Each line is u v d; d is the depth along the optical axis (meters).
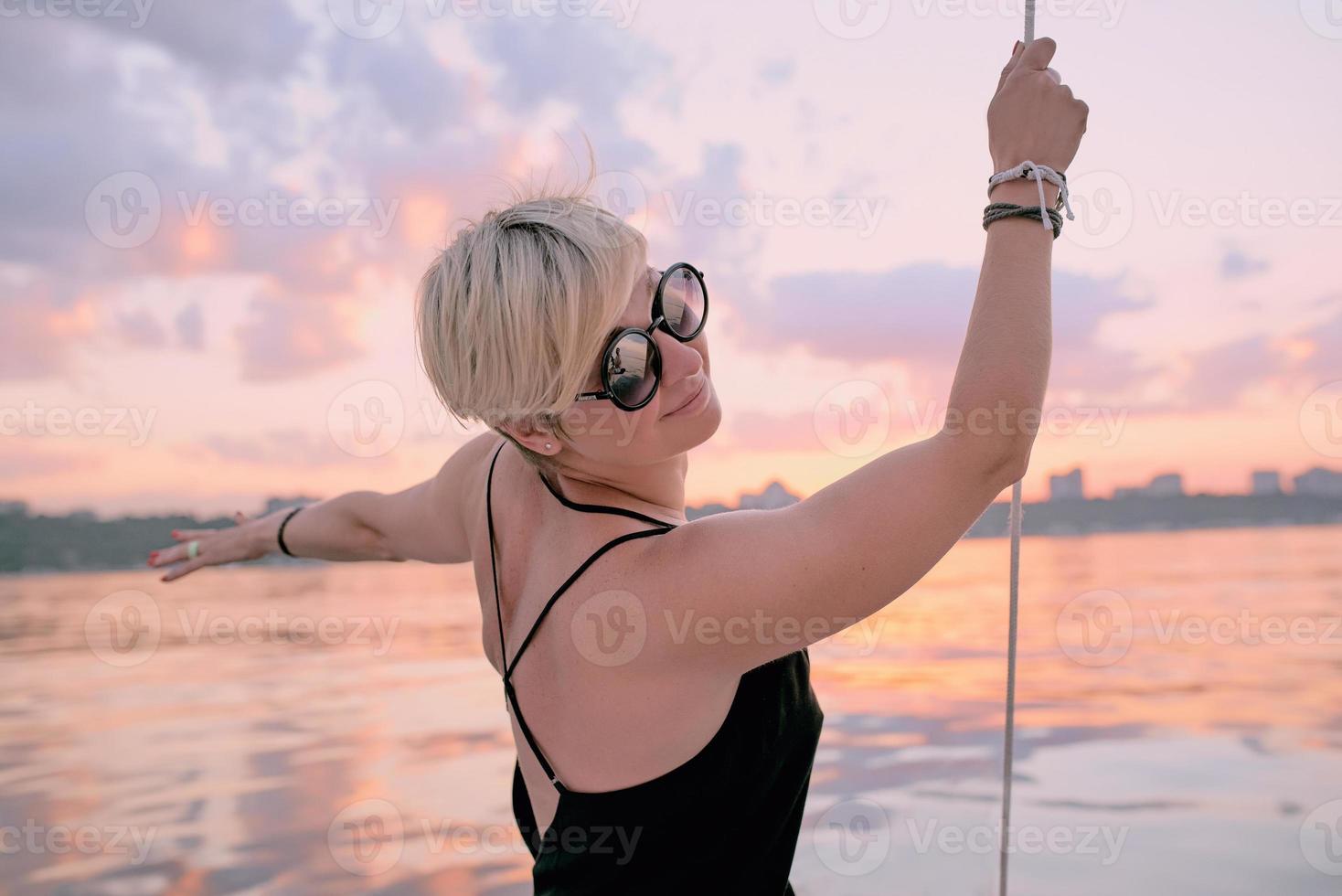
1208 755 4.45
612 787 1.07
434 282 1.05
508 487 1.29
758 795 1.11
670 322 1.08
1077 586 10.12
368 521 1.79
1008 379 0.90
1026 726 4.98
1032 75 1.01
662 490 1.18
